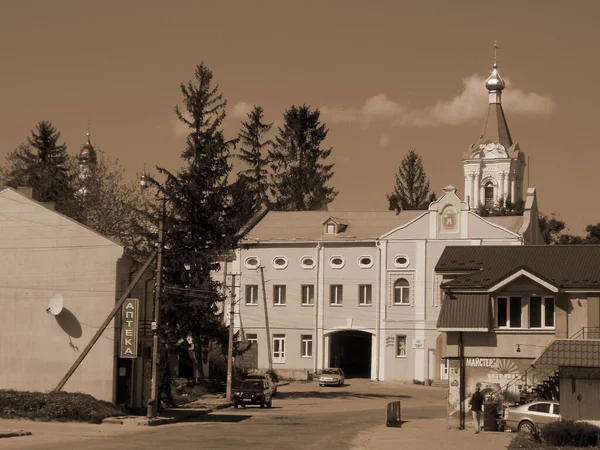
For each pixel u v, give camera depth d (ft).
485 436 144.46
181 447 120.37
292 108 416.26
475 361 161.48
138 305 176.14
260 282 306.35
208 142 256.11
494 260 170.40
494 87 469.16
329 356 301.22
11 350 175.63
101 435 136.15
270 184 414.82
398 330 294.66
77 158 333.21
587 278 158.51
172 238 245.65
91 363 173.17
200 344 246.88
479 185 459.32
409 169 458.50
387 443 132.46
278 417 185.06
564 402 147.02
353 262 300.81
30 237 177.17
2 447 116.78
